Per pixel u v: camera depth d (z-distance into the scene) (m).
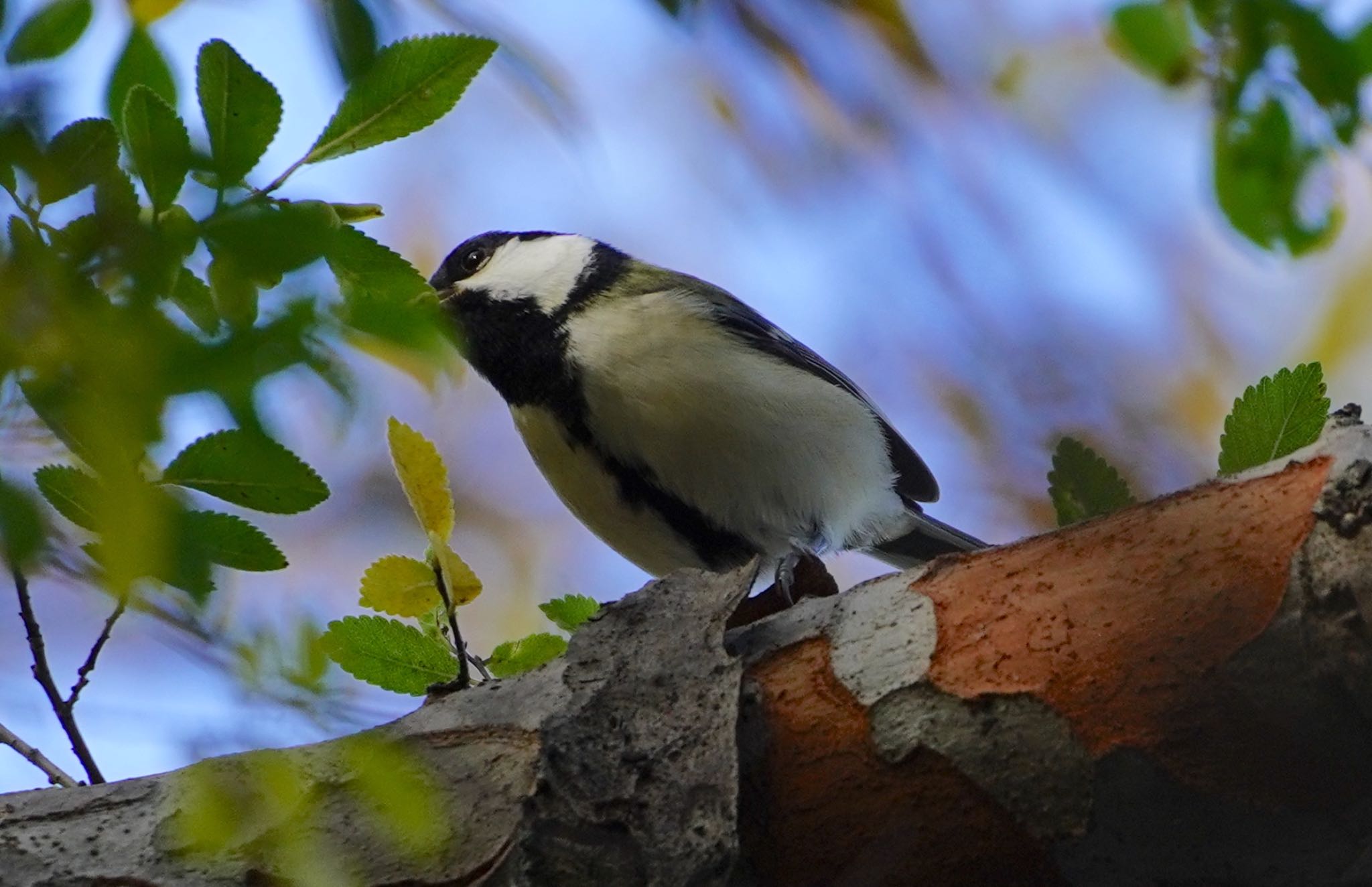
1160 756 4.08
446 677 5.72
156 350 2.95
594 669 4.61
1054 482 5.75
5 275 2.98
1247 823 4.04
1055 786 4.18
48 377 2.96
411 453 5.61
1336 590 3.88
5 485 3.06
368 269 3.33
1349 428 4.19
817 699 4.49
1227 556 4.11
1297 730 3.94
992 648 4.35
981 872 4.29
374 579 5.75
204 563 3.30
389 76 3.90
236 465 3.46
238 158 3.37
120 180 3.29
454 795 4.49
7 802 4.74
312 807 4.46
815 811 4.39
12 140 3.28
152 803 4.64
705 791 4.29
